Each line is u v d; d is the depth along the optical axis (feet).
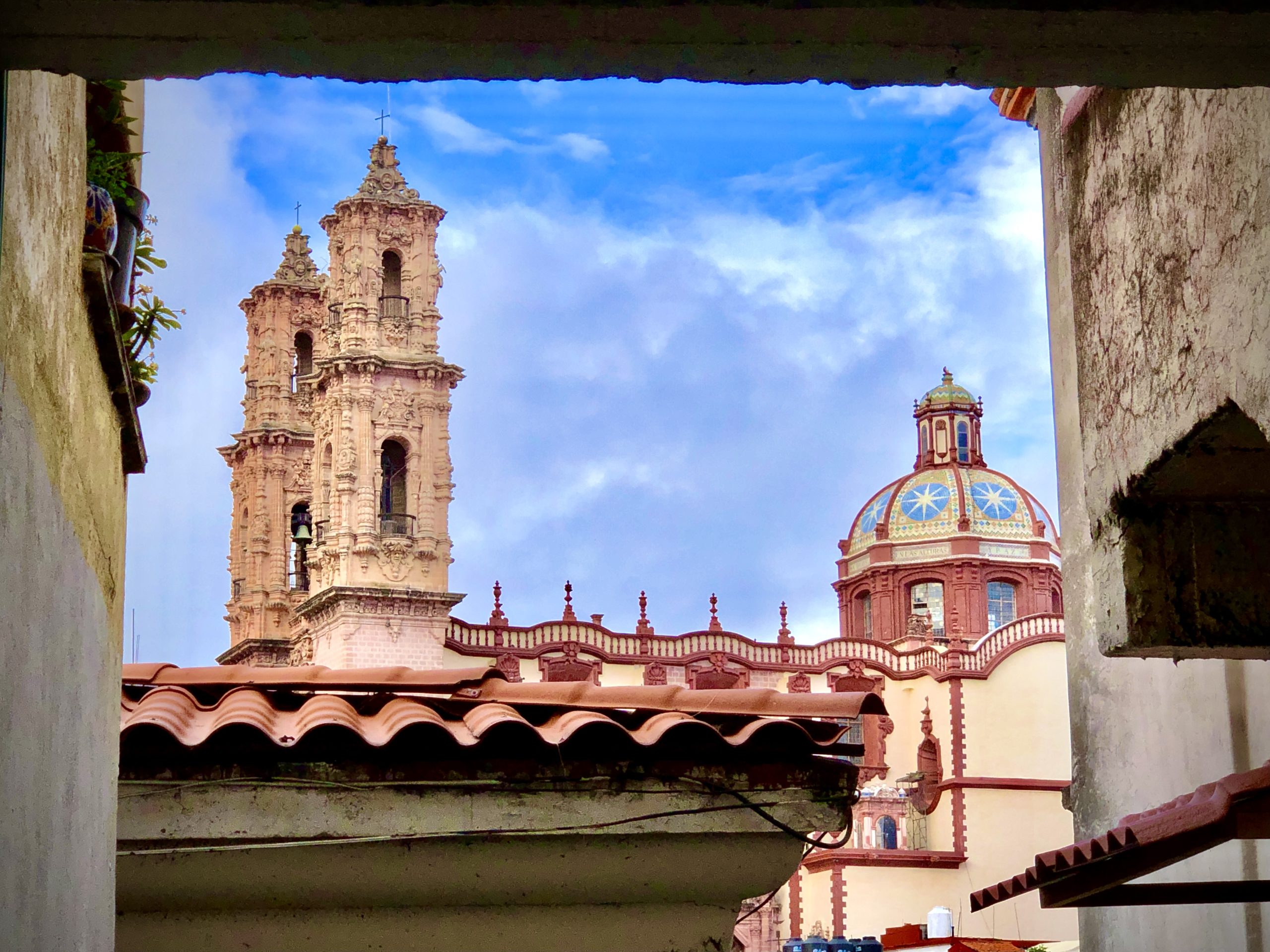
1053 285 46.06
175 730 29.40
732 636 208.44
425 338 202.59
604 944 31.76
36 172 16.12
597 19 13.28
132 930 30.37
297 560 223.30
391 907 31.12
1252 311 21.71
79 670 19.13
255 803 29.53
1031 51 14.19
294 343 233.76
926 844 205.16
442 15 13.09
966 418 283.79
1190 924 34.94
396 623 191.11
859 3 13.34
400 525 197.77
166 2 12.77
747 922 199.00
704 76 14.26
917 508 271.90
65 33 13.09
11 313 14.79
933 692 209.46
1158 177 25.25
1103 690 41.24
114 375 22.07
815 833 31.45
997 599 266.57
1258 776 24.75
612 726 30.27
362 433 197.16
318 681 32.94
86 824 19.97
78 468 19.27
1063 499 44.96
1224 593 25.94
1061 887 26.94
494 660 194.70
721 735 30.86
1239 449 24.52
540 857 30.81
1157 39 14.14
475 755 30.25
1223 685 33.94
